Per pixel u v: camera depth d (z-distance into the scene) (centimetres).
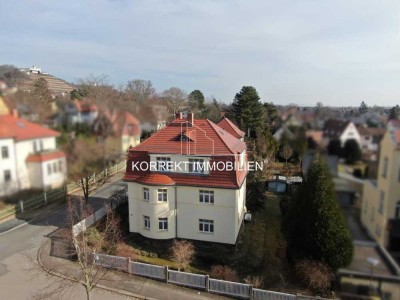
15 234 1980
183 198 1898
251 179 2644
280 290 1441
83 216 1845
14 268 1614
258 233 2098
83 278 1505
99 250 1681
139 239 1959
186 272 1577
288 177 2842
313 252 1369
